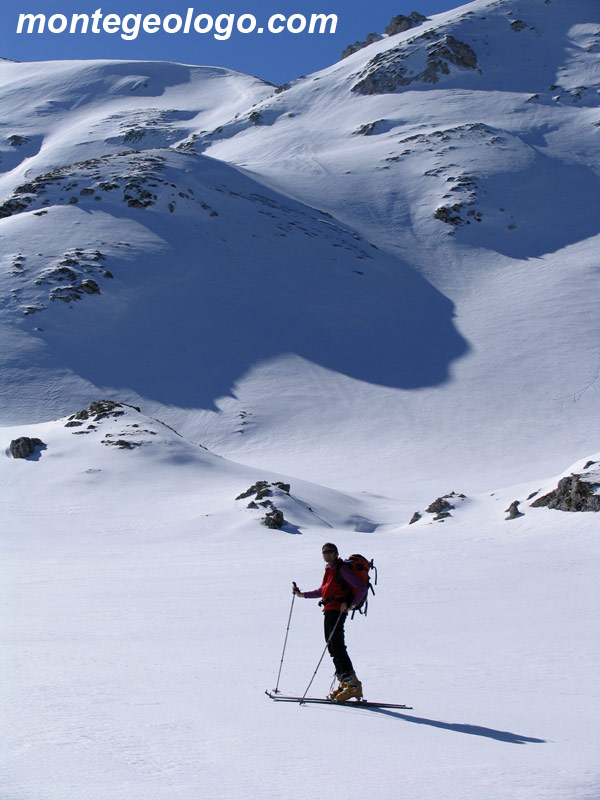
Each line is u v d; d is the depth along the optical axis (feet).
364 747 18.40
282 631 39.32
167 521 126.31
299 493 149.28
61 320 280.10
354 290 318.86
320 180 439.63
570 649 34.30
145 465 157.99
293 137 546.67
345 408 246.47
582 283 318.04
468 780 15.69
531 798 14.47
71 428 177.78
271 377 263.70
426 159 451.12
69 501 140.46
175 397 253.85
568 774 16.30
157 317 289.53
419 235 379.96
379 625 41.73
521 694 25.57
